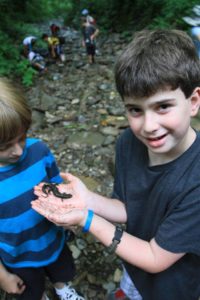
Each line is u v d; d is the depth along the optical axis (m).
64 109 1.76
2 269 0.60
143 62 0.39
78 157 1.32
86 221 0.48
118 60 0.42
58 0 5.18
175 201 0.44
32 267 0.64
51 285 0.83
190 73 0.39
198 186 0.42
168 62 0.38
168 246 0.44
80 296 0.76
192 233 0.43
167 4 2.81
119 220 0.57
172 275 0.50
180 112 0.40
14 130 0.48
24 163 0.55
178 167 0.44
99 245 0.92
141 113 0.41
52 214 0.49
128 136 0.52
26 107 0.50
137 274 0.57
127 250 0.47
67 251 0.72
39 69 2.35
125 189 0.53
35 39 2.56
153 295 0.56
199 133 0.46
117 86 0.42
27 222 0.58
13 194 0.55
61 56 2.60
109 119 1.60
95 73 2.25
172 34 0.42
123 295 0.74
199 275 0.52
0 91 0.47
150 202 0.48
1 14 3.02
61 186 0.56
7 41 2.53
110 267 0.86
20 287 0.63
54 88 2.05
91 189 1.15
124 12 3.52
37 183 0.57
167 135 0.41
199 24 2.16
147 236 0.52
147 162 0.48
